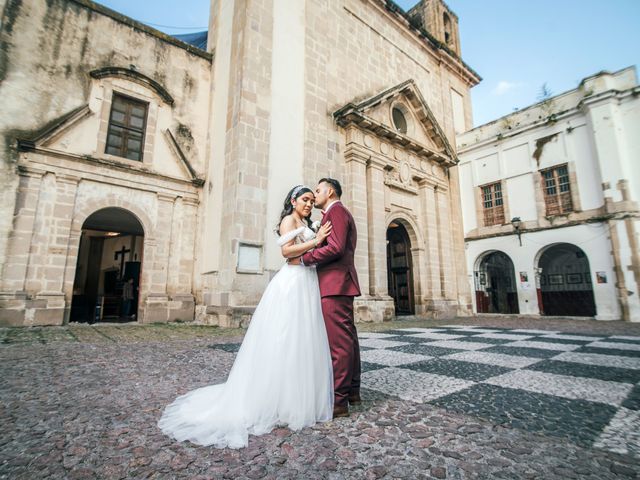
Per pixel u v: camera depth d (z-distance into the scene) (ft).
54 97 29.19
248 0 33.37
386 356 14.14
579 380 9.95
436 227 48.88
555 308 56.18
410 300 46.47
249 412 6.20
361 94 43.88
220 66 37.73
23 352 14.48
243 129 30.78
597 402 7.88
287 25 36.40
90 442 5.65
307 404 6.45
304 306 6.98
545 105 51.90
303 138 35.35
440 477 4.60
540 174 51.72
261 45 33.50
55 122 28.96
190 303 33.60
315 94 37.55
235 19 35.55
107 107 31.71
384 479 4.55
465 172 60.64
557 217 48.93
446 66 61.98
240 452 5.32
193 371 11.02
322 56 39.34
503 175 55.52
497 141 56.65
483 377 10.34
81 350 15.16
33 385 9.18
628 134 44.09
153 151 34.04
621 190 43.06
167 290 33.24
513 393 8.64
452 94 63.10
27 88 28.04
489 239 56.03
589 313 52.60
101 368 11.42
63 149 28.68
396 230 49.01
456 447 5.55
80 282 51.44
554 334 23.88
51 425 6.38
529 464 4.97
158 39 36.35
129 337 20.25
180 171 35.68
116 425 6.41
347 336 7.23
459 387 9.20
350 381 7.18
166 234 33.86
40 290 26.43
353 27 45.09
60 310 26.78
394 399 8.15
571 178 48.16
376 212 39.14
